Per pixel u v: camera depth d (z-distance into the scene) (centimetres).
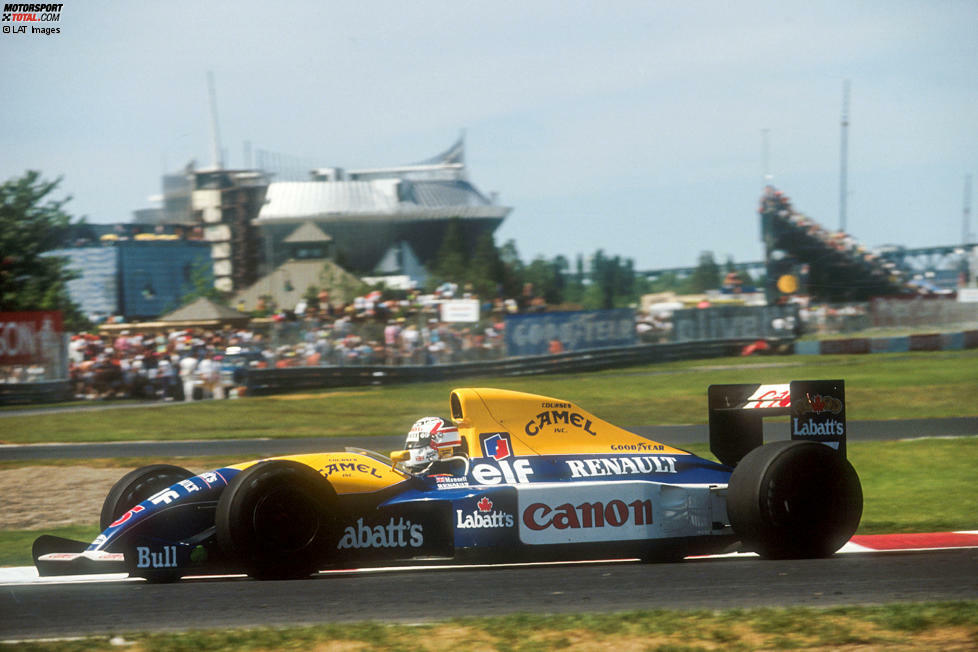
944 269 16812
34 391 8938
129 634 1659
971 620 1697
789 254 15025
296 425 7200
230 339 9862
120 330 11544
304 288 17762
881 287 15025
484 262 19438
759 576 2219
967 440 5509
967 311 13888
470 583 2180
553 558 2439
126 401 9100
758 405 2761
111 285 18738
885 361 11212
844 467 2486
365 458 2408
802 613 1769
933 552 2597
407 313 11444
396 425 7156
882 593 2012
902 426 6544
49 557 2202
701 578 2205
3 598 2084
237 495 2147
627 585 2133
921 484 4306
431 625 1709
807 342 12181
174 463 5278
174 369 9212
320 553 2220
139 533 2192
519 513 2366
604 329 11075
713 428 2848
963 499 3916
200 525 2262
